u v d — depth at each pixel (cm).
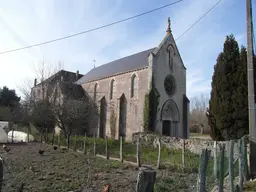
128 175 1038
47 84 3012
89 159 1319
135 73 3034
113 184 874
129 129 2986
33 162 1273
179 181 941
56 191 776
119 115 3091
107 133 3328
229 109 1596
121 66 3494
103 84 3588
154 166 1288
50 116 2845
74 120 2853
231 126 1602
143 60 3083
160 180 931
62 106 2802
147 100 2722
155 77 2812
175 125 2983
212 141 1666
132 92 3062
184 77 3177
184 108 3077
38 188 802
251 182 819
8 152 1617
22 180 902
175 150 1880
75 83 4119
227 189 730
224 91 1638
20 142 2314
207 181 900
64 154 1597
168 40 3061
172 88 3017
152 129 2681
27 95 3244
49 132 2970
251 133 982
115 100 3284
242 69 1595
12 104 4372
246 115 1538
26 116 3072
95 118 3459
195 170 1172
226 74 1650
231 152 654
